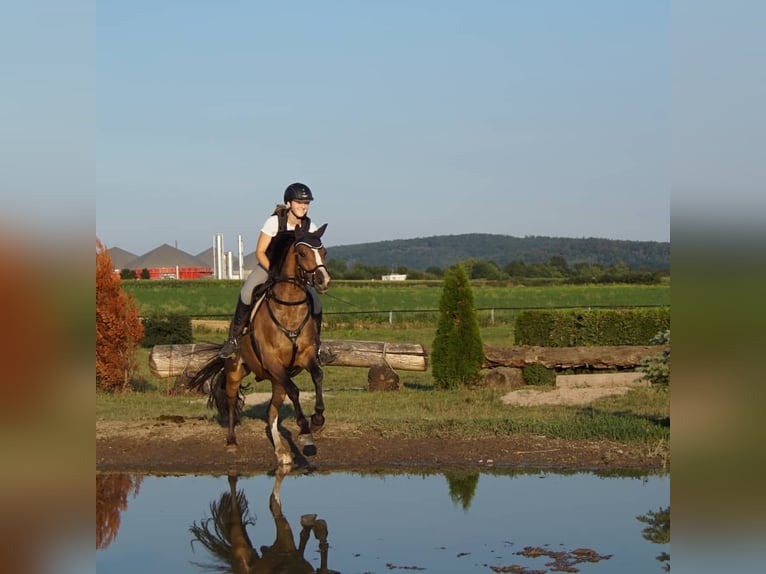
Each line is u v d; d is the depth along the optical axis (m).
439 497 8.18
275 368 8.86
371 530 7.01
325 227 8.72
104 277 16.34
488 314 41.22
